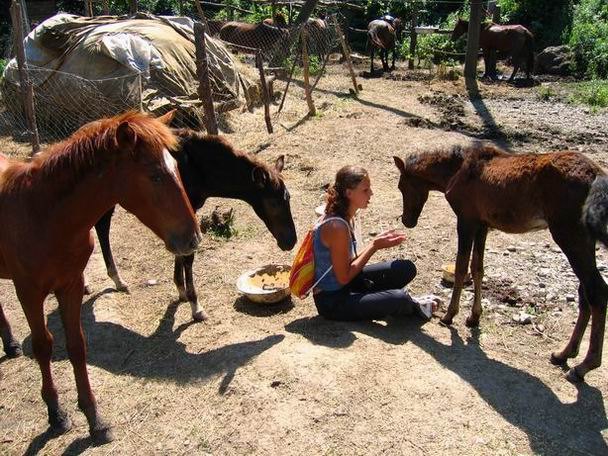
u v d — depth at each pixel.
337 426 3.01
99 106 8.34
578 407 3.22
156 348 3.80
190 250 2.58
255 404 3.15
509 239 5.49
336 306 3.88
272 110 10.22
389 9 19.48
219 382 3.35
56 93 8.47
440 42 17.44
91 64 8.43
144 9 19.36
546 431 3.03
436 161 4.11
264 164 4.06
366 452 2.87
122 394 3.35
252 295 4.19
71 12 18.92
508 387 3.34
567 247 3.29
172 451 2.93
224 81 9.43
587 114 10.32
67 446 3.00
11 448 3.01
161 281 4.75
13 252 2.78
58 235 2.70
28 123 7.55
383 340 3.75
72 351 2.99
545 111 10.54
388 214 6.04
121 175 2.57
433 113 10.27
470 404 3.18
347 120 9.62
